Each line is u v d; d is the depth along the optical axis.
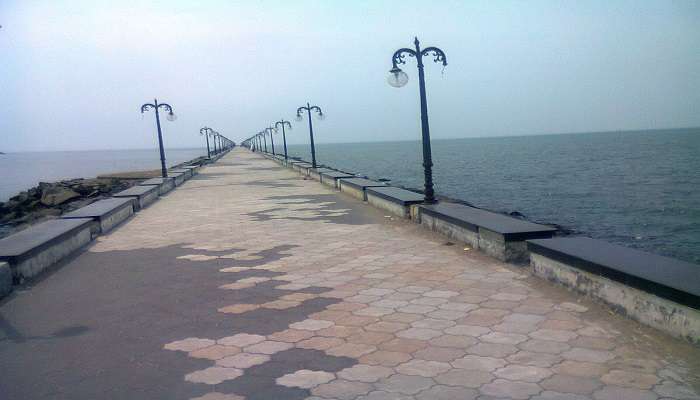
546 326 4.34
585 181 36.94
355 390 3.37
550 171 46.12
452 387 3.36
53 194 26.95
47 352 4.30
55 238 7.72
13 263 6.42
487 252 7.04
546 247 5.55
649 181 35.69
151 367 3.89
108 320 5.05
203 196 17.39
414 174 46.41
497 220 7.62
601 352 3.79
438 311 4.85
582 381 3.36
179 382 3.61
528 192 31.38
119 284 6.43
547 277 5.63
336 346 4.12
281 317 4.88
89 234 9.49
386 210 12.02
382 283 5.91
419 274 6.23
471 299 5.17
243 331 4.55
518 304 4.94
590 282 4.90
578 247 5.48
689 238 17.62
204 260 7.58
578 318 4.49
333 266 6.86
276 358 3.93
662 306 4.00
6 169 99.38
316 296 5.52
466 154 89.00
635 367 3.52
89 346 4.39
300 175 26.33
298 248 8.17
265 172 29.88
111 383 3.66
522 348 3.92
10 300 5.89
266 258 7.54
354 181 16.14
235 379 3.61
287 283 6.10
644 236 18.03
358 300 5.30
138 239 9.59
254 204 14.54
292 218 11.55
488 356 3.81
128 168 80.88
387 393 3.31
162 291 6.00
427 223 9.41
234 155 64.56
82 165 105.44
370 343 4.15
